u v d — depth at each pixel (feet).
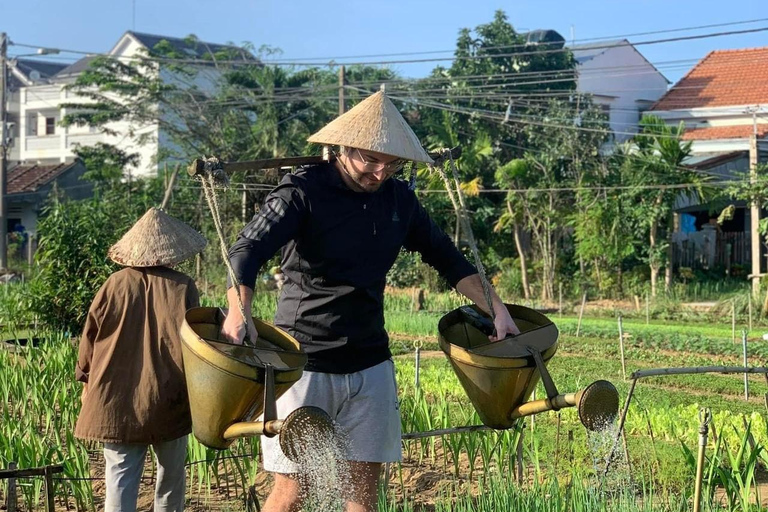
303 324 14.96
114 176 113.91
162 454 16.53
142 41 150.71
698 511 14.44
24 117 161.99
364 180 14.60
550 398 14.12
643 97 128.67
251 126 111.34
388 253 15.29
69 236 49.16
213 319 14.66
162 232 16.79
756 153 84.28
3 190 105.81
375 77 121.29
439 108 101.65
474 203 97.35
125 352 16.12
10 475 16.55
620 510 16.37
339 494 13.70
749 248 98.73
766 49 118.42
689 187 86.33
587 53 128.57
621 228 88.07
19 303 50.83
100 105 115.24
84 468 20.71
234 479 22.36
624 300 89.25
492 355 14.69
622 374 45.01
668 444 25.61
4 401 25.68
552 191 90.27
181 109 111.24
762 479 23.40
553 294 92.27
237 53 123.13
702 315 78.13
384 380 15.38
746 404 36.70
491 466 23.72
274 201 14.57
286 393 14.93
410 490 21.56
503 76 94.43
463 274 16.15
